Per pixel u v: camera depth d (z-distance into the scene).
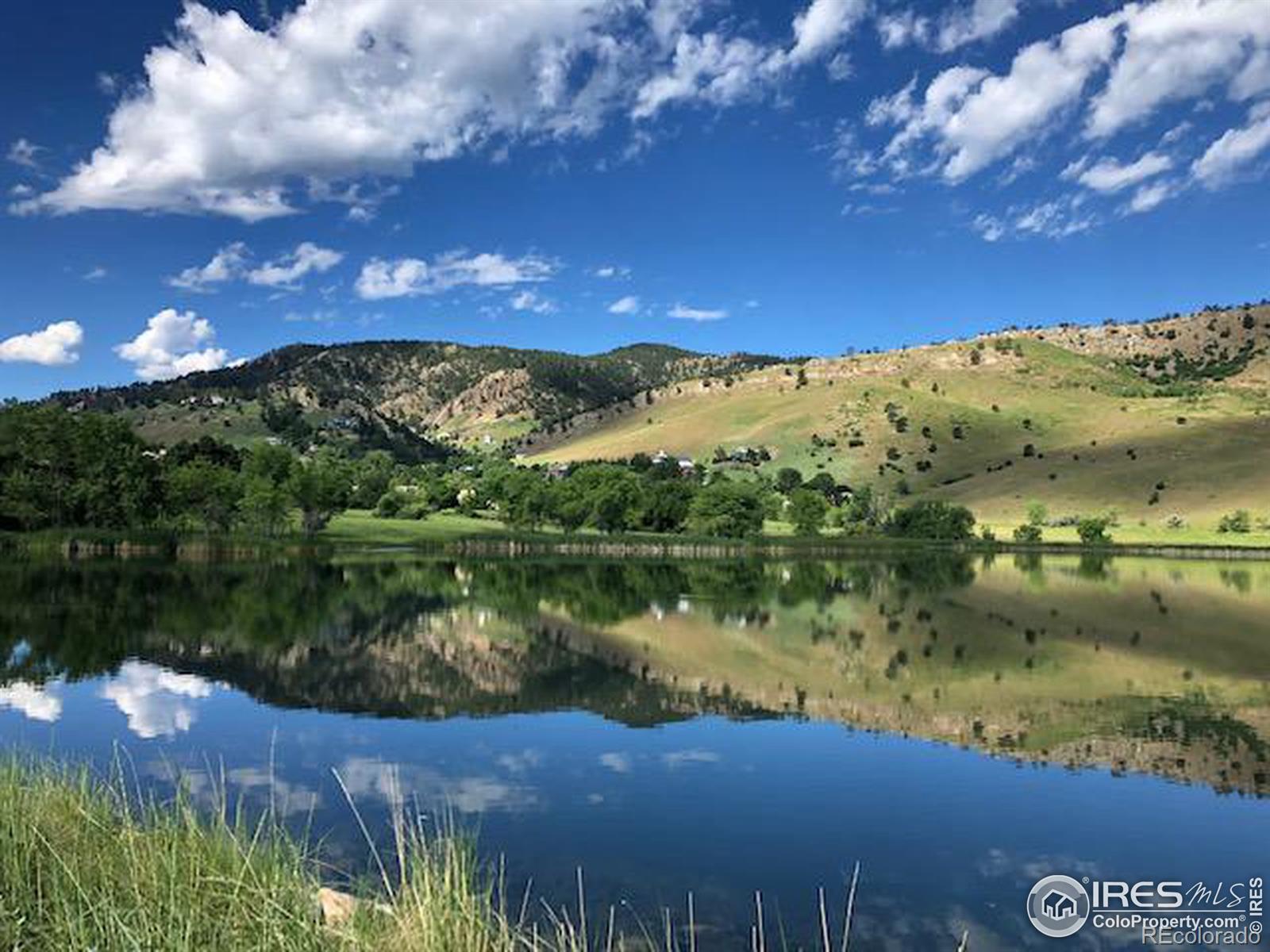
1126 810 24.73
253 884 11.80
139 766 27.64
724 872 20.00
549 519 176.38
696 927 17.12
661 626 62.47
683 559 141.88
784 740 32.03
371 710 36.28
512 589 88.25
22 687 39.81
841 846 21.72
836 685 42.31
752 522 172.38
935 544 170.62
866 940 17.03
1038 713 36.75
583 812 23.81
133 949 9.98
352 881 17.48
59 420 127.75
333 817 22.86
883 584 101.25
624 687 41.47
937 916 18.14
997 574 120.00
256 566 108.19
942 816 23.98
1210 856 21.62
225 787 25.45
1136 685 42.75
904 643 56.12
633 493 174.75
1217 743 32.12
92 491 122.44
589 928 16.88
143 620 60.50
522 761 28.91
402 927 11.23
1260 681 43.75
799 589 93.62
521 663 47.62
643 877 19.58
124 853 12.62
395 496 195.62
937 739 32.38
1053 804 25.08
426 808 24.05
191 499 138.50
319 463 173.12
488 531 170.25
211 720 34.25
